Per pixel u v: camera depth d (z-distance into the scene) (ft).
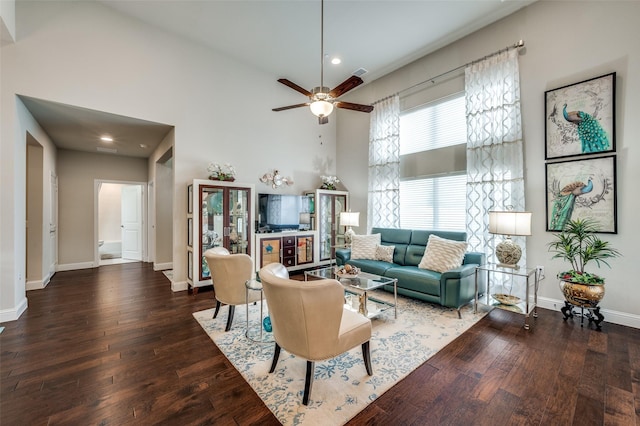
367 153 18.99
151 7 12.04
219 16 12.53
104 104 11.90
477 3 11.63
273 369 6.84
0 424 5.14
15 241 10.14
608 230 9.82
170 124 13.71
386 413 5.46
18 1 10.21
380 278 10.80
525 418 5.28
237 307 11.43
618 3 9.69
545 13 11.27
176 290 13.76
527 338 8.61
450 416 5.35
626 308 9.54
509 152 12.05
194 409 5.56
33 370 6.85
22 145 10.87
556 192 10.96
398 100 16.62
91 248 19.42
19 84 10.19
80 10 11.42
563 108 10.77
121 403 5.71
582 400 5.77
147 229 21.56
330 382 6.45
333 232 19.10
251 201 15.16
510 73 12.02
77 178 18.98
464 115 14.16
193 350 7.90
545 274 11.28
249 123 16.67
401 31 13.43
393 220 16.72
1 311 9.83
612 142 9.75
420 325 9.61
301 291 5.39
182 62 14.08
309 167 19.65
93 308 11.26
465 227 13.74
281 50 15.16
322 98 10.48
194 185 13.25
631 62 9.44
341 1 11.54
